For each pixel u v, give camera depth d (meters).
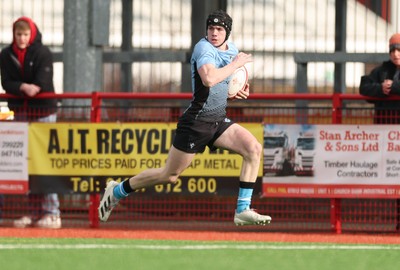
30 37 45.84
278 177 44.41
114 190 36.69
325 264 32.97
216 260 33.34
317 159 44.28
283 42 58.12
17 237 40.62
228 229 45.44
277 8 58.12
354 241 41.06
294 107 44.38
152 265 31.91
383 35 57.81
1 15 59.50
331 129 44.19
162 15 59.22
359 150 44.16
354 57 55.78
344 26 57.44
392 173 44.03
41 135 45.38
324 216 45.03
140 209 46.16
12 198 46.28
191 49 57.28
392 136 44.00
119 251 35.47
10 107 46.06
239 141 34.94
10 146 45.56
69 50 53.06
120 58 57.22
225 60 34.06
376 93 43.59
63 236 41.56
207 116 34.34
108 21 53.25
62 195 45.81
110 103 55.88
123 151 44.94
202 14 57.00
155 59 56.66
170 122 44.66
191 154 34.88
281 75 58.03
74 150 45.28
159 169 35.78
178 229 45.16
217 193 44.72
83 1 53.00
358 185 44.22
